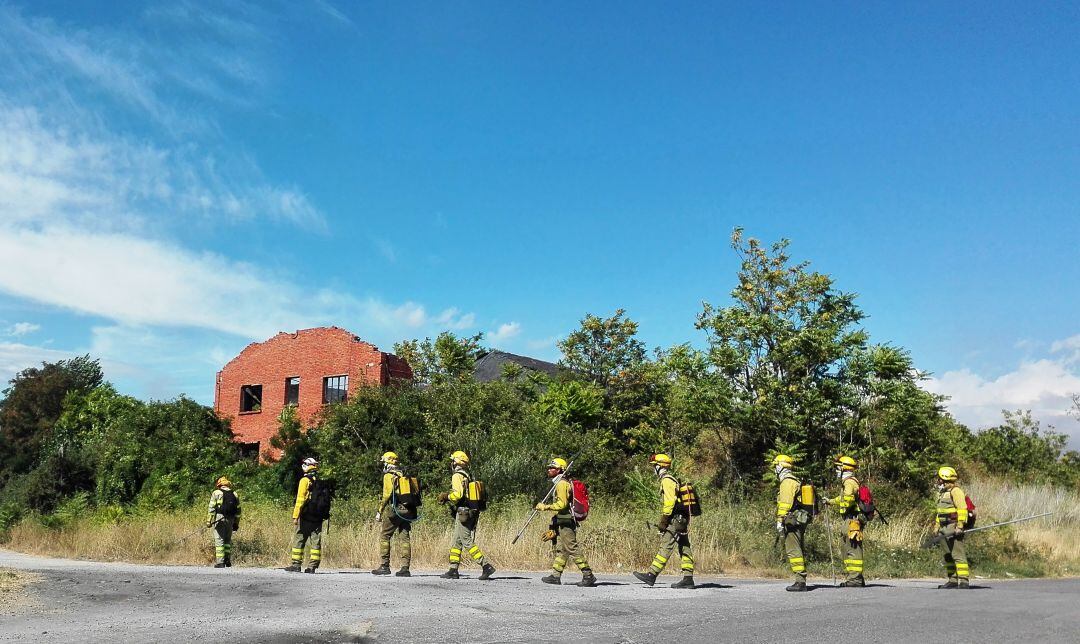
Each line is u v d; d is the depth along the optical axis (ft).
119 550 59.36
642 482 78.23
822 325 86.48
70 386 172.96
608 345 103.45
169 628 25.17
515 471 75.00
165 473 87.40
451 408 84.94
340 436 84.12
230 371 118.83
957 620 27.71
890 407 80.53
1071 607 31.32
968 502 41.06
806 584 40.78
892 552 56.70
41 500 88.38
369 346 107.45
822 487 79.25
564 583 40.11
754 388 86.02
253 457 109.81
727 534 55.88
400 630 25.09
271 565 51.24
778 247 90.58
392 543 52.80
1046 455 127.34
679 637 24.32
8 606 29.66
